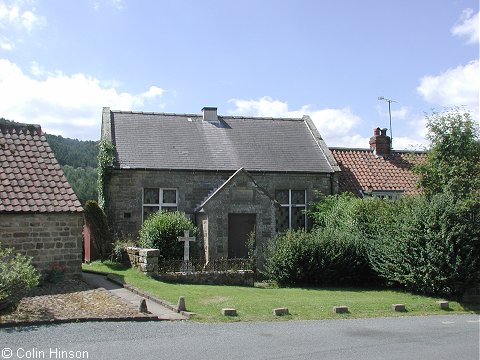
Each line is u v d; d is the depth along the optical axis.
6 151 17.89
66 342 9.72
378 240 19.03
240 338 10.46
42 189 17.12
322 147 27.00
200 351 9.31
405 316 14.03
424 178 23.03
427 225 17.02
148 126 25.88
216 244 21.27
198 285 17.25
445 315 14.44
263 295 15.76
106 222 21.95
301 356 9.12
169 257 19.25
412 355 9.38
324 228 21.78
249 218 22.17
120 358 8.74
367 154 29.41
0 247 14.88
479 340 10.77
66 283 16.14
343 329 11.73
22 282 12.46
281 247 19.59
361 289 18.77
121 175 22.66
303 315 13.25
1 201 16.06
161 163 23.30
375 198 22.44
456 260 16.36
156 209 23.14
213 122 27.39
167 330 11.02
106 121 25.19
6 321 10.97
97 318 11.65
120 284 16.27
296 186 24.97
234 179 21.88
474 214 17.34
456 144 22.28
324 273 19.11
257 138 26.95
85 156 61.69
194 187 23.52
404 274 17.56
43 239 16.53
